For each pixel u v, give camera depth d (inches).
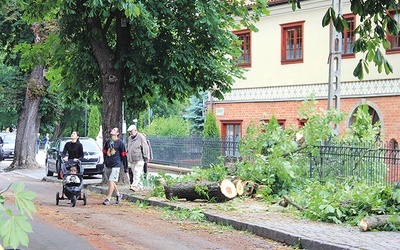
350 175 773.9
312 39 1227.9
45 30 1305.4
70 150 716.0
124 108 1062.4
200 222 574.9
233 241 468.8
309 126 774.5
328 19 285.9
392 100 1093.8
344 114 776.9
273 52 1302.9
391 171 745.0
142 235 484.7
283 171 721.0
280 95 1285.7
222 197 700.0
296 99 1252.5
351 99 1162.0
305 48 1240.8
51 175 1259.8
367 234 468.1
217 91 963.3
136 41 876.6
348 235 461.1
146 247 428.8
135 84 896.3
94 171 1195.9
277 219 551.8
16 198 180.2
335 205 544.7
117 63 900.6
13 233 169.2
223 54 966.4
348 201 556.4
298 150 772.0
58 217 584.4
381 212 532.7
